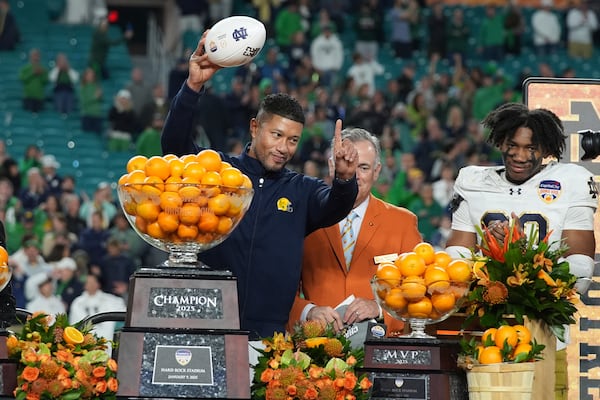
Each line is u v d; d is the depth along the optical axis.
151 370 4.88
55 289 17.05
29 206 19.70
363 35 27.95
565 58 29.17
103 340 5.19
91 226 18.56
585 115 7.18
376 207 7.14
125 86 26.48
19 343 4.96
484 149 23.78
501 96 25.38
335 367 5.15
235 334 4.95
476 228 5.77
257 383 5.23
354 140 7.05
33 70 25.56
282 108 6.22
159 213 5.08
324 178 20.98
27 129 25.05
